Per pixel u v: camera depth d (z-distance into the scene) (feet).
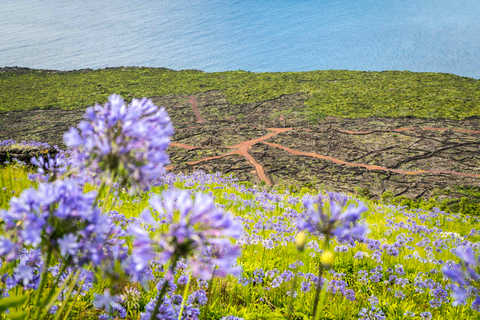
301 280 19.21
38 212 4.84
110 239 5.41
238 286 18.04
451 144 374.22
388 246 24.73
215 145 388.57
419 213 63.52
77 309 11.68
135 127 5.20
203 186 50.52
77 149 5.38
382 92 624.18
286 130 442.50
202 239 4.67
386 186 261.85
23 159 49.16
